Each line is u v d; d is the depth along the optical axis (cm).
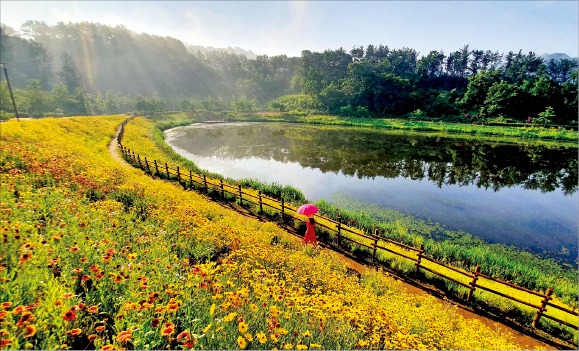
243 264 607
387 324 508
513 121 7194
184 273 489
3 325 251
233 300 404
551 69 12050
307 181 2353
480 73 8850
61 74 10456
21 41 12312
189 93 15725
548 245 1383
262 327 391
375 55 14312
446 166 2959
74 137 2325
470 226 1577
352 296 598
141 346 285
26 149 1229
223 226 897
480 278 938
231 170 2650
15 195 690
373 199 1952
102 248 472
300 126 6938
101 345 280
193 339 315
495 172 2762
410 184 2334
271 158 3212
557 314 749
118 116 5578
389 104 9381
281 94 15362
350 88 9956
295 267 717
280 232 1092
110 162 1716
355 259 984
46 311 295
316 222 1114
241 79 16850
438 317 613
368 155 3444
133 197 989
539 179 2564
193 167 2306
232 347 336
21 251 383
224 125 7106
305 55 14000
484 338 532
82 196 855
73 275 388
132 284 377
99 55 15475
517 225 1603
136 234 629
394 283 805
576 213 1800
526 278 998
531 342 644
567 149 4009
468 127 6206
